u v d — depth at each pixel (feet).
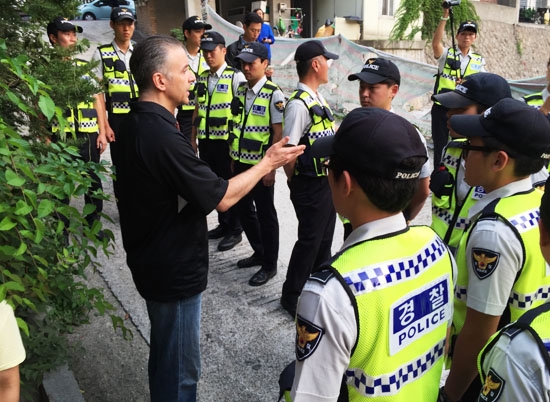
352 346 3.75
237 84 14.30
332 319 3.66
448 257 4.42
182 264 6.84
